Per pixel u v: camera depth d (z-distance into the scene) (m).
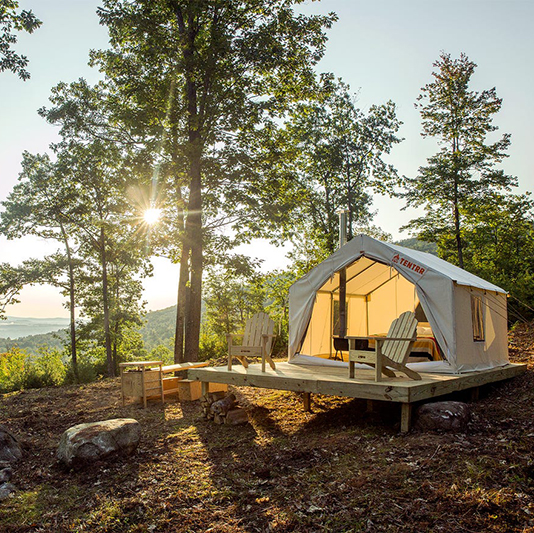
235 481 4.75
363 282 11.09
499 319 9.53
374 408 7.20
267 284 24.33
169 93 13.58
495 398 7.40
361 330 12.48
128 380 8.75
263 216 14.16
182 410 8.26
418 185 20.69
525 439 5.02
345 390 6.29
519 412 6.30
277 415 7.47
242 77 13.84
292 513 3.90
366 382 6.20
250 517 3.95
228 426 6.95
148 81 13.95
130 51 14.53
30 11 10.45
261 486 4.57
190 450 5.92
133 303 31.28
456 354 7.43
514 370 8.67
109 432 5.63
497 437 5.21
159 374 8.98
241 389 9.87
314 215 23.56
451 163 20.20
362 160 22.95
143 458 5.68
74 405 9.40
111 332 30.31
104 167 19.19
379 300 12.38
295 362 9.12
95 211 24.42
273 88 15.05
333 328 10.77
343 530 3.55
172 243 14.61
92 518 4.17
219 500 4.34
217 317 37.12
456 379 6.73
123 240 17.28
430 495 3.88
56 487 4.98
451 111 20.48
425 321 11.84
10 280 25.64
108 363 26.03
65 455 5.44
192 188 13.91
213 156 13.93
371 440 5.58
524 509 3.54
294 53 14.17
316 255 23.78
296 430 6.55
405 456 4.81
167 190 14.81
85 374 15.55
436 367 7.52
